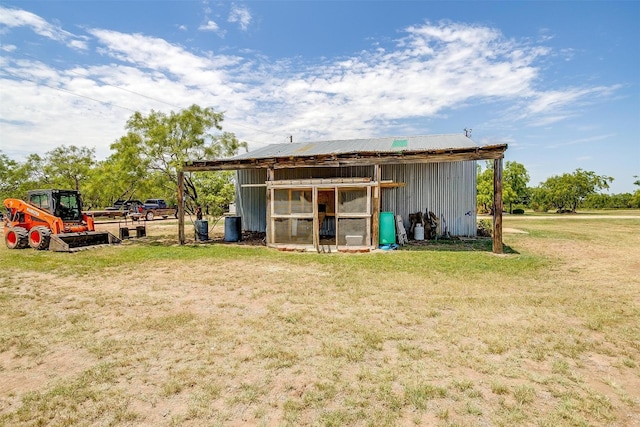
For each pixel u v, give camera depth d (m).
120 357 3.84
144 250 11.55
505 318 4.88
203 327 4.66
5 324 4.84
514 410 2.84
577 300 5.67
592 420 2.73
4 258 10.14
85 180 31.31
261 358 3.77
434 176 14.21
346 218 11.23
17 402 3.03
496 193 10.04
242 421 2.73
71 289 6.69
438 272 7.75
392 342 4.14
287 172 15.66
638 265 8.45
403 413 2.81
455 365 3.58
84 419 2.78
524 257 9.48
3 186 30.34
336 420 2.72
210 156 15.77
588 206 44.50
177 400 3.03
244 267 8.66
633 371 3.48
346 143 16.12
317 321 4.82
